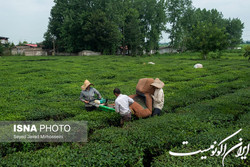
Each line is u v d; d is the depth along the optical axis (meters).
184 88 14.41
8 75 20.00
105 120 8.27
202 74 21.48
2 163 4.84
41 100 11.44
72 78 18.97
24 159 5.04
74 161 4.92
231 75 20.16
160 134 6.25
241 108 9.29
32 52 61.12
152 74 21.73
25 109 9.42
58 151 5.44
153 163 5.27
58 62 33.19
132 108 8.55
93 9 58.50
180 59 43.59
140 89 8.88
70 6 59.22
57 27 63.41
